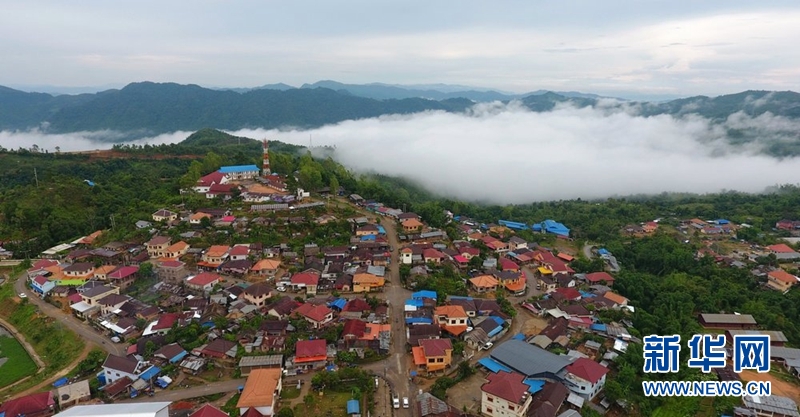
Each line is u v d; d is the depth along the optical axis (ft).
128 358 284.82
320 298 374.43
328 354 294.25
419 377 280.92
